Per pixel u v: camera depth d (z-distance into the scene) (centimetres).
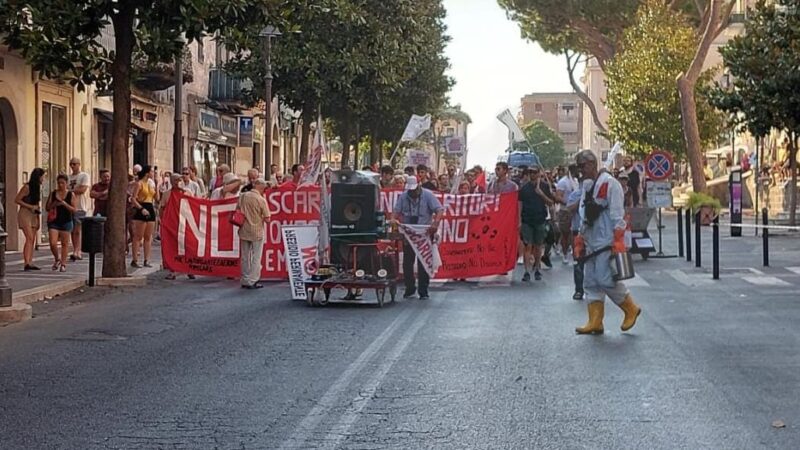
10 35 1842
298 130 6278
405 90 4538
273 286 1841
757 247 2662
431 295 1670
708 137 4984
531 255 1938
